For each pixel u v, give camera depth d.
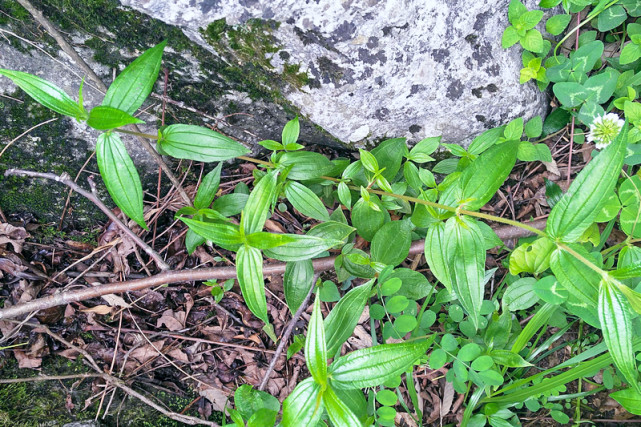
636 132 0.41
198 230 0.29
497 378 0.38
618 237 0.46
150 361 0.44
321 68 0.38
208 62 0.39
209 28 0.36
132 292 0.45
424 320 0.41
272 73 0.39
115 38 0.38
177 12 0.35
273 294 0.46
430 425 0.45
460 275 0.33
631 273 0.28
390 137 0.43
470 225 0.32
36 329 0.42
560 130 0.47
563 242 0.30
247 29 0.37
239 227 0.30
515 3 0.41
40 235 0.45
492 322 0.42
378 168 0.39
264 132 0.45
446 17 0.39
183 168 0.46
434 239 0.34
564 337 0.46
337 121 0.41
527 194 0.48
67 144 0.42
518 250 0.36
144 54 0.29
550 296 0.37
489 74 0.42
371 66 0.38
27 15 0.37
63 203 0.44
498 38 0.42
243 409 0.32
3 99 0.39
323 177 0.39
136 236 0.42
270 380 0.45
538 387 0.40
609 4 0.42
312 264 0.39
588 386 0.46
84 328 0.44
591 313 0.38
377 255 0.40
